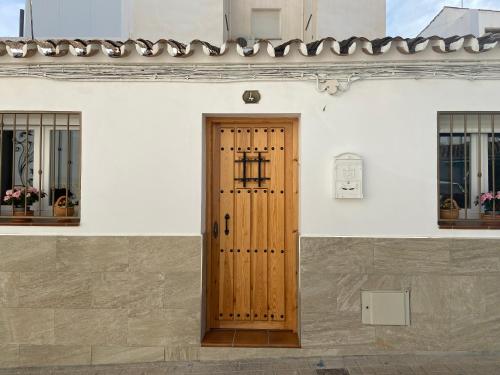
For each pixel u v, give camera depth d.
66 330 4.01
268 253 4.38
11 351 4.00
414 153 4.00
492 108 3.97
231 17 9.22
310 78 4.02
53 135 4.21
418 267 3.96
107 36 7.65
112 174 4.05
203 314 4.16
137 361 4.01
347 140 4.03
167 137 4.07
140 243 4.02
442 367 3.75
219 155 4.38
